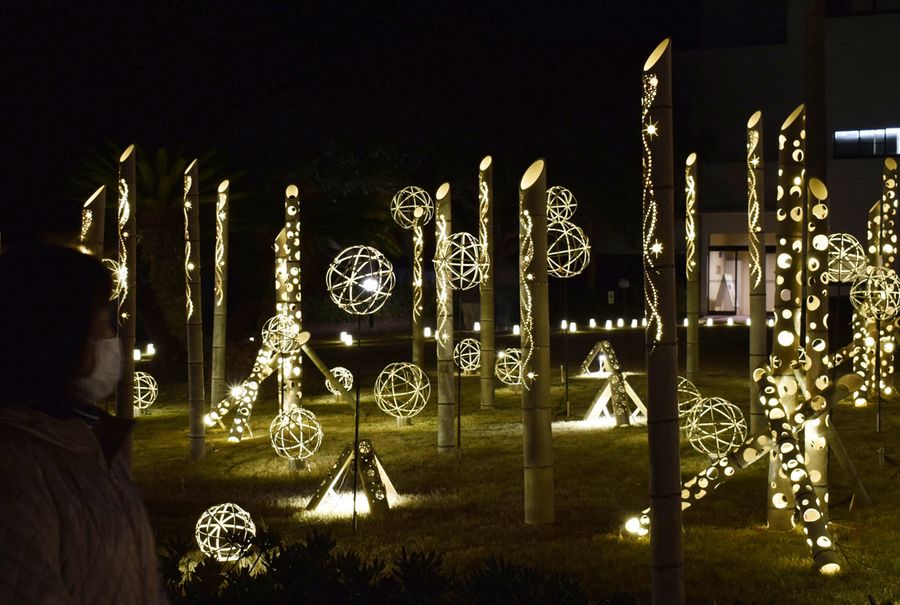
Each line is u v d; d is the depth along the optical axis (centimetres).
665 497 668
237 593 506
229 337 2766
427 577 501
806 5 2808
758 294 1233
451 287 1470
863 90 4956
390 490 1127
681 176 5100
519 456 1403
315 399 2142
